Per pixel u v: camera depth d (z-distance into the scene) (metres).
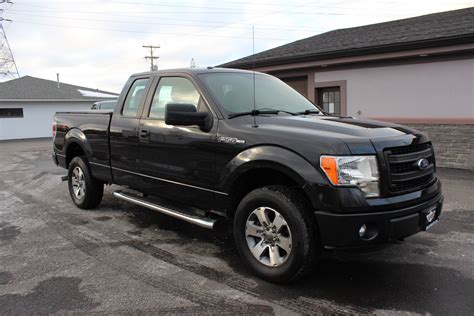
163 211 4.58
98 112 5.76
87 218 5.78
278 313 3.11
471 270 3.87
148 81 5.01
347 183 3.14
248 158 3.60
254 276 3.76
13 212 6.22
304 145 3.32
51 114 30.64
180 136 4.25
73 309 3.21
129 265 4.07
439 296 3.36
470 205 6.12
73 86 35.66
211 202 4.06
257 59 13.11
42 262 4.16
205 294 3.43
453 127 9.47
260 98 4.50
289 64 12.24
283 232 3.50
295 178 3.30
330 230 3.18
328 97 12.10
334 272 3.85
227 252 4.41
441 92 9.67
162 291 3.49
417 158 3.53
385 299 3.32
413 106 10.16
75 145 6.26
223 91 4.30
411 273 3.82
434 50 9.38
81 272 3.91
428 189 3.60
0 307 3.25
